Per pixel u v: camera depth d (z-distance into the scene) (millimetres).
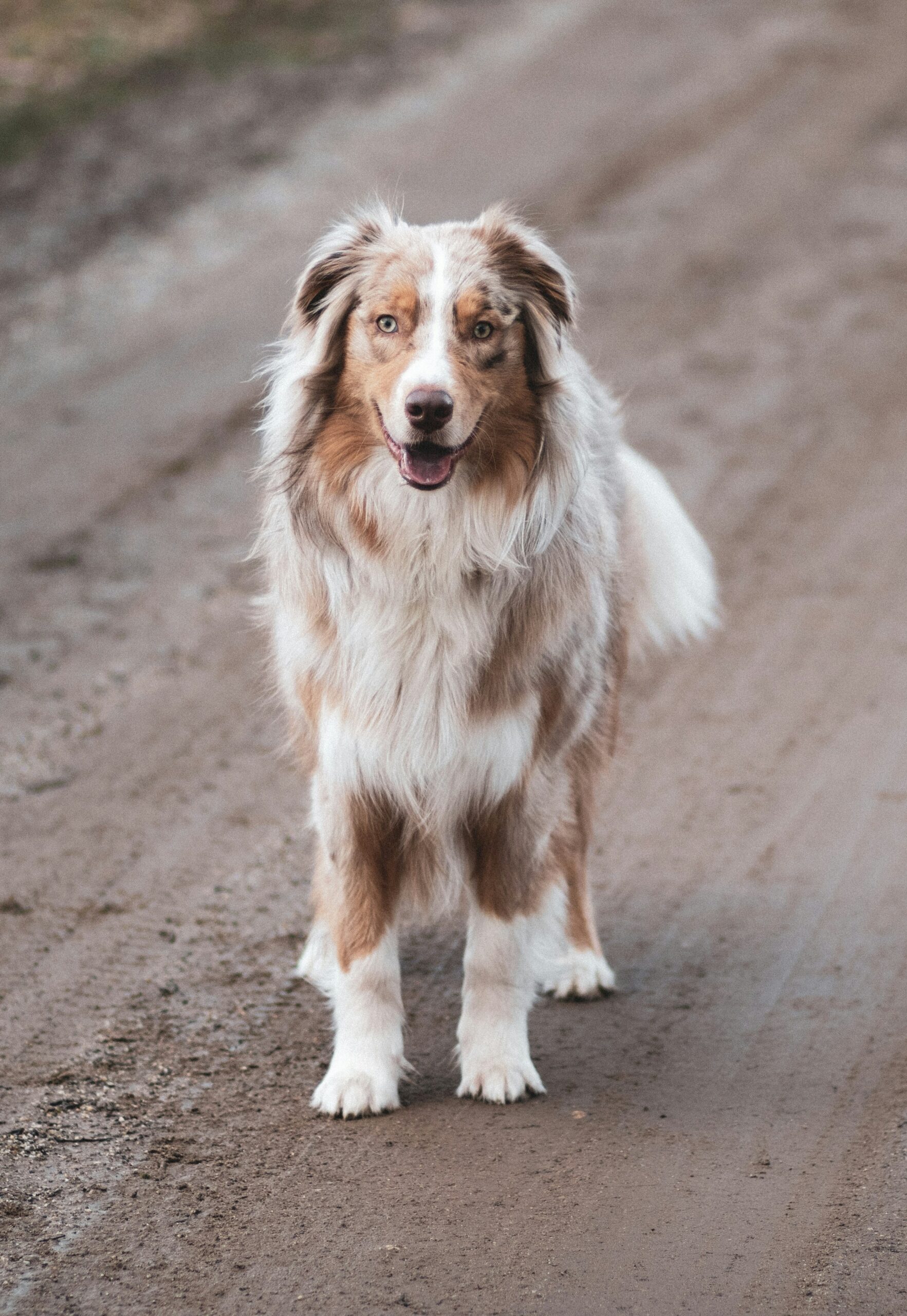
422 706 6777
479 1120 6836
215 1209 6113
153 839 9531
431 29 29719
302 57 28047
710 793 10242
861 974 8102
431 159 23000
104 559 13383
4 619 12320
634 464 9367
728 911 8852
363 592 6809
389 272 6707
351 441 6781
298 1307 5488
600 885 9219
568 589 6996
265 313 18266
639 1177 6340
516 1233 5934
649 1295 5551
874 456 15531
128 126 24344
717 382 17188
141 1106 6883
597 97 25922
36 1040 7387
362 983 7055
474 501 6723
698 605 9531
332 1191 6230
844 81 26734
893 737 10844
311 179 22250
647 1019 7805
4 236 20469
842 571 13469
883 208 21891
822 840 9578
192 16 30031
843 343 18156
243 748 10750
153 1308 5492
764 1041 7508
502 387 6746
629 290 19453
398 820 7047
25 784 10070
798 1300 5523
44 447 15398
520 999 7145
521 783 6949
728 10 30938
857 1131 6684
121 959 8188
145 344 17766
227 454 15320
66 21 29000
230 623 12461
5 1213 6047
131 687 11453
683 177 22844
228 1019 7680
